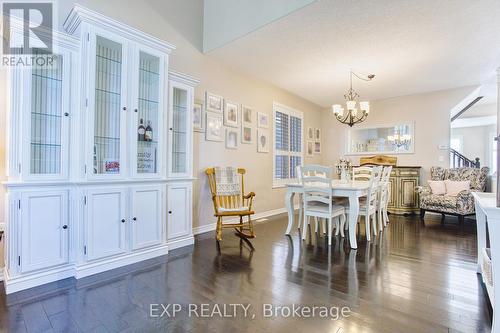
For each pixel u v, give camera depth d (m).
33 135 2.23
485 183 4.70
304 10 2.83
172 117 3.17
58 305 1.84
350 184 3.71
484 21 2.96
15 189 2.03
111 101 2.61
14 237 2.02
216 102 4.18
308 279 2.27
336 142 6.97
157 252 2.83
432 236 3.69
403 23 3.03
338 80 4.99
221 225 3.53
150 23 3.39
